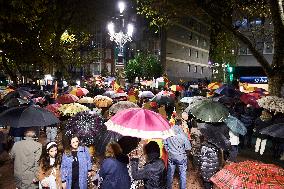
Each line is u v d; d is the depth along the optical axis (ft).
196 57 238.89
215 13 50.65
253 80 149.79
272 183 8.45
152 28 190.60
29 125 24.67
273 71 49.08
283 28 47.62
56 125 36.60
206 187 25.05
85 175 21.04
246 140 51.16
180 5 57.52
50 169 20.80
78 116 28.27
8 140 39.88
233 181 8.86
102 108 42.22
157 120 19.33
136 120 18.97
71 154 20.95
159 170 17.95
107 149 17.70
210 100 28.19
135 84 121.19
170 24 68.49
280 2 47.14
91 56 182.39
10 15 51.90
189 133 32.45
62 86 83.10
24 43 88.43
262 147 43.27
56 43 82.38
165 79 88.84
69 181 20.54
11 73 108.47
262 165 9.16
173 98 49.42
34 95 57.31
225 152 28.17
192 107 28.76
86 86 111.96
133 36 188.96
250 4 66.18
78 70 191.31
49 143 21.07
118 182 17.13
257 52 49.19
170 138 26.12
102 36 208.85
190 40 226.79
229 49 131.54
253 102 47.88
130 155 22.48
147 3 63.87
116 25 87.25
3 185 30.48
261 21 128.47
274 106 40.91
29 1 51.62
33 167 22.33
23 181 22.15
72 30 89.04
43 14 75.36
